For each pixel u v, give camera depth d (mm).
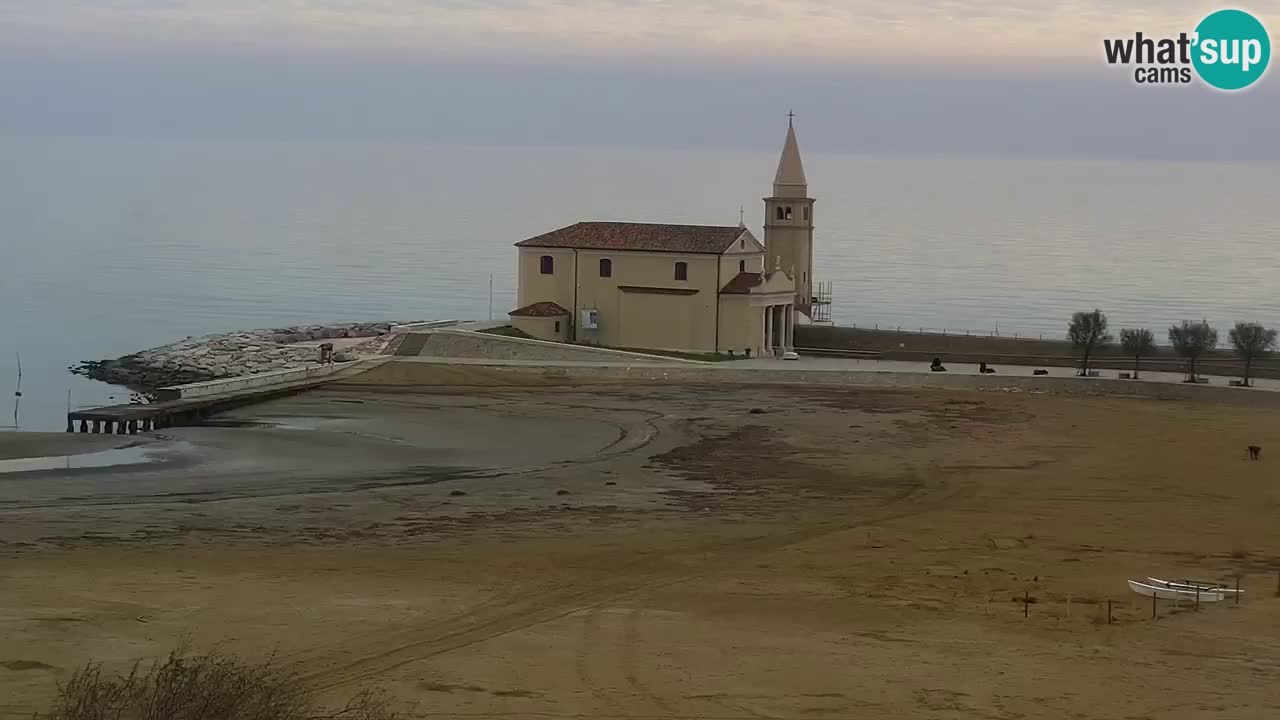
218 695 39406
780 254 150875
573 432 98000
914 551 64812
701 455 89688
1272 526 70625
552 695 43188
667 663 46719
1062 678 45500
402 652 47781
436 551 64188
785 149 151625
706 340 134750
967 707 42688
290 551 63938
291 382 116875
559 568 60969
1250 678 45625
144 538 65750
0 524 67812
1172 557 63688
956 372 125500
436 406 109062
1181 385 115750
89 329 179250
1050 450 91875
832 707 42562
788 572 60594
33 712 40562
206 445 92125
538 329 136500
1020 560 62875
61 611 51750
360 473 83312
